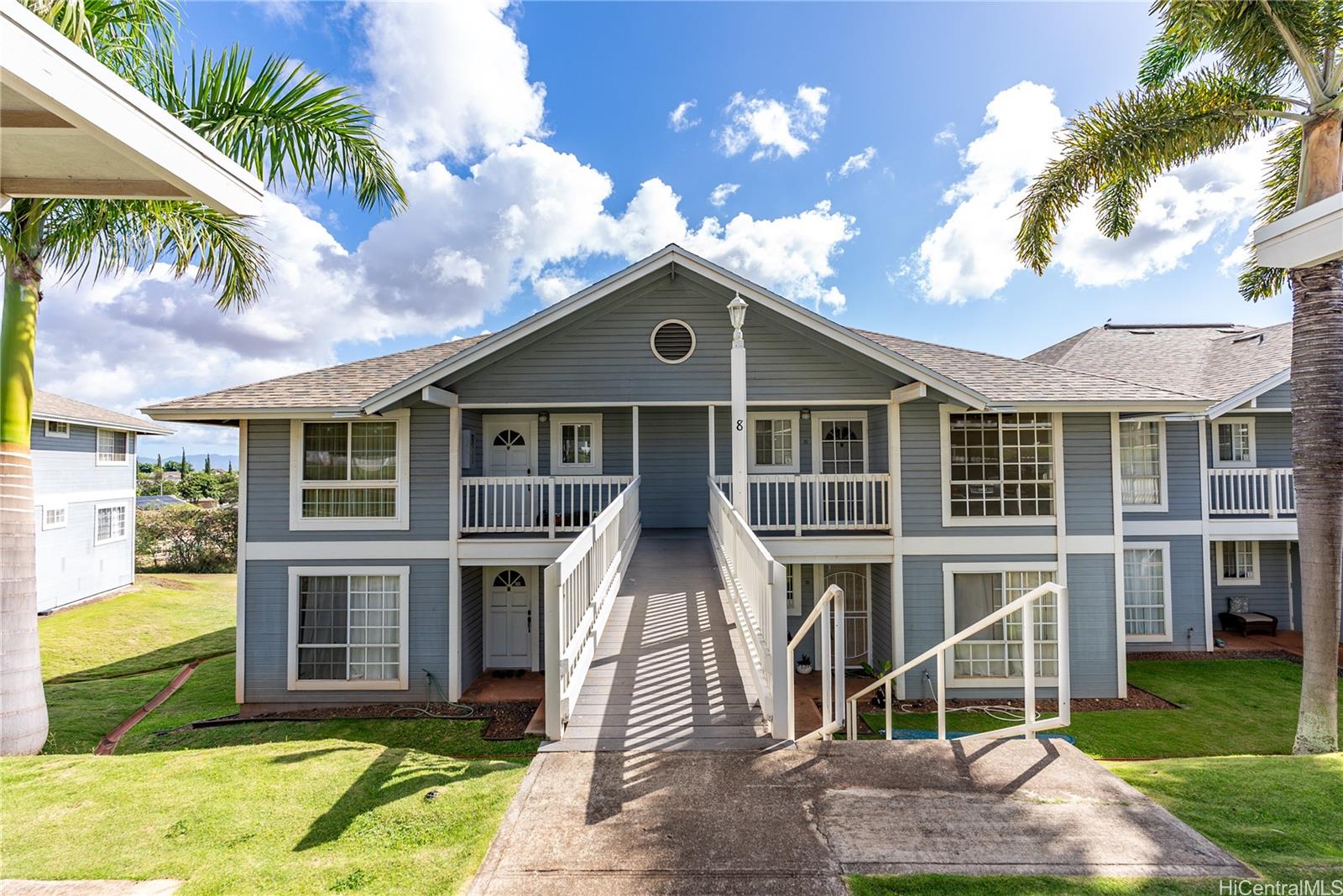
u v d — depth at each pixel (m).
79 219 6.77
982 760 3.50
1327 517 6.46
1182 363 13.75
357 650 9.59
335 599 9.64
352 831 3.16
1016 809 3.01
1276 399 11.61
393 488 9.69
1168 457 11.93
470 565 9.62
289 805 3.59
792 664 3.92
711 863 2.59
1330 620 6.44
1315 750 6.39
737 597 5.86
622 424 11.36
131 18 6.36
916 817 2.93
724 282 9.40
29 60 1.78
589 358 9.75
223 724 8.41
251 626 9.51
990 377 10.10
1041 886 2.47
